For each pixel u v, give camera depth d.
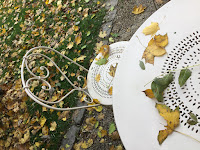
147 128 1.03
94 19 2.94
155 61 1.20
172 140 0.95
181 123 0.98
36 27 3.58
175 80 1.11
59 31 3.17
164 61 1.18
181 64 1.14
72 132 2.20
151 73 1.18
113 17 2.81
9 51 3.60
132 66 1.25
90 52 2.67
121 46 1.91
